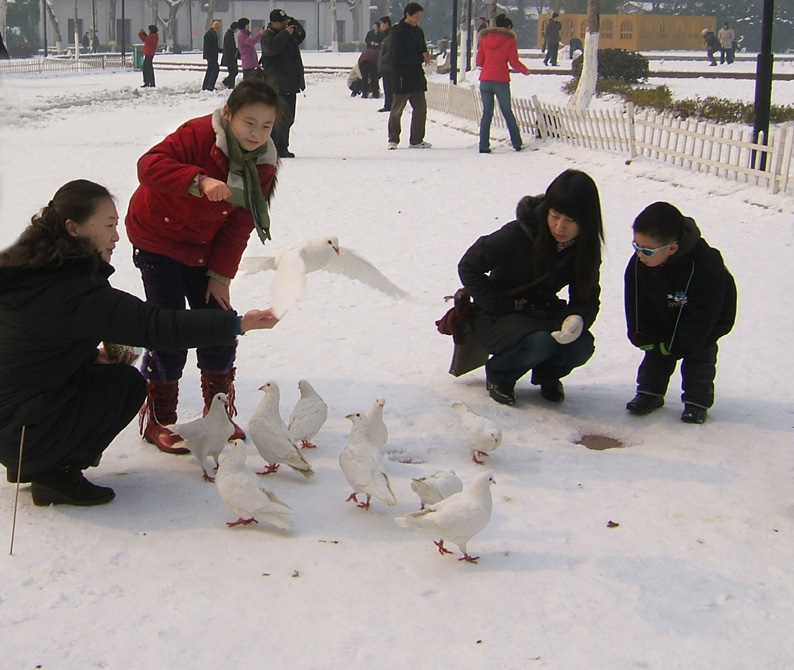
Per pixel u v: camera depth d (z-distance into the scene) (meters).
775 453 5.09
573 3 81.69
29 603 3.47
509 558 3.92
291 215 11.84
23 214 11.29
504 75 17.30
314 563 3.84
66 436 4.11
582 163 15.70
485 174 15.06
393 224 11.30
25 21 86.25
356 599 3.58
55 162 15.80
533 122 18.66
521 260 5.54
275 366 6.33
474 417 4.90
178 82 40.12
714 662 3.23
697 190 12.79
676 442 5.26
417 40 17.92
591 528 4.21
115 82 40.38
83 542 3.95
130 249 10.00
